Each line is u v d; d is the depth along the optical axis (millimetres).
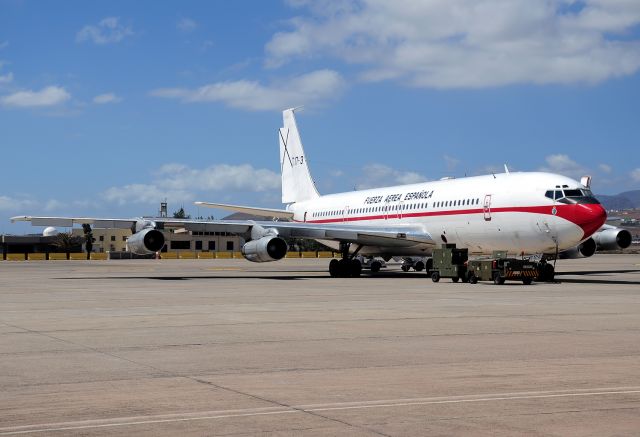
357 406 8766
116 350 13250
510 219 34562
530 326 16688
